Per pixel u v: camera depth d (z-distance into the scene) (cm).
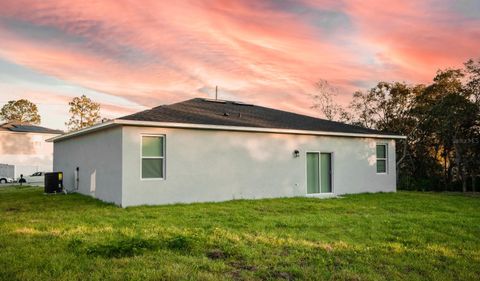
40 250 605
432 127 2267
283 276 508
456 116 2034
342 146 1627
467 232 800
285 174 1470
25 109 6588
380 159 1773
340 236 742
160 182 1204
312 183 1553
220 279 485
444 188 2152
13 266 521
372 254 623
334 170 1593
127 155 1153
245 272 518
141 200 1170
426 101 2462
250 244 666
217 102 1909
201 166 1282
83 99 4841
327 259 585
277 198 1405
